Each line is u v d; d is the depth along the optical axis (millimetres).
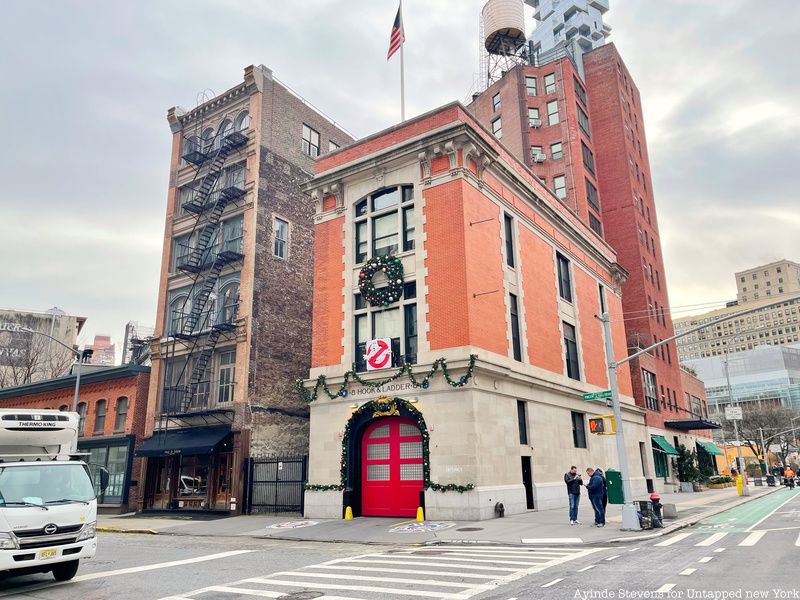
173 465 29781
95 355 105500
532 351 25328
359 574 10977
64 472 12242
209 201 31672
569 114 48781
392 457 21688
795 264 160125
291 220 32031
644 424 39625
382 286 22984
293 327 30656
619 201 49344
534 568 10883
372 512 21672
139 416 31562
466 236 21469
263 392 28141
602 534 15508
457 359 20281
